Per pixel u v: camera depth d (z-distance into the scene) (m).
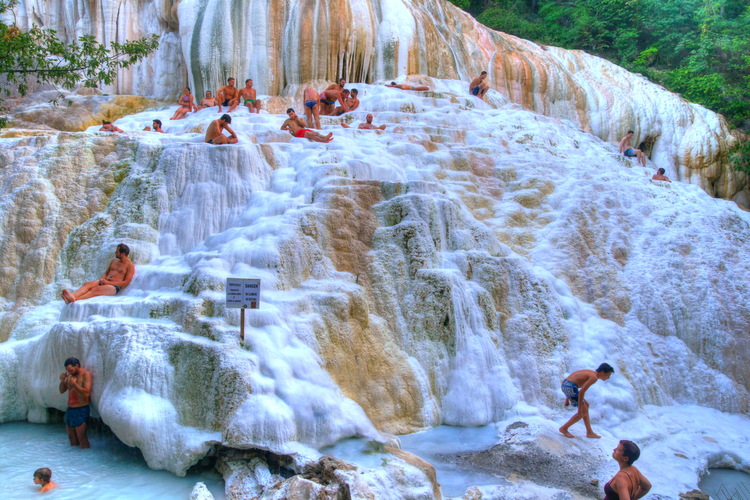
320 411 6.40
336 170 10.05
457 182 11.38
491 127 14.95
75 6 18.72
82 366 6.91
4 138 12.07
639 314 10.27
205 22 17.22
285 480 5.40
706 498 5.99
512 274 9.28
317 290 7.97
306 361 6.85
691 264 11.17
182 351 6.62
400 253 8.91
